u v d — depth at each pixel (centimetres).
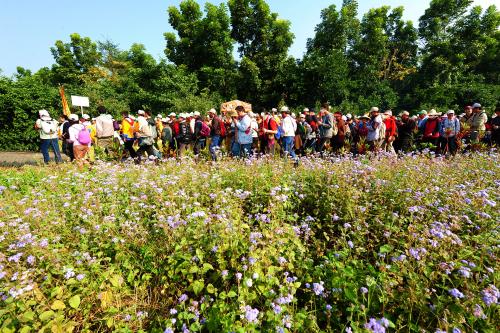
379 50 2542
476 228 319
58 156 891
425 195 395
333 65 2023
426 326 218
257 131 888
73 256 287
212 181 478
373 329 187
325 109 952
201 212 308
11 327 212
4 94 1308
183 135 891
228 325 206
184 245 287
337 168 509
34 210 354
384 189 422
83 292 248
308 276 265
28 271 248
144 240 313
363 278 256
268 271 248
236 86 2345
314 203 423
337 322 227
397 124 942
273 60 2327
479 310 201
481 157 627
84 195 436
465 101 2233
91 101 1898
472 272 253
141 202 410
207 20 2292
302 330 216
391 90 2386
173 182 450
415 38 2928
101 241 313
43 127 849
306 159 661
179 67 2220
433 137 878
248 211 420
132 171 597
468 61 2789
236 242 274
